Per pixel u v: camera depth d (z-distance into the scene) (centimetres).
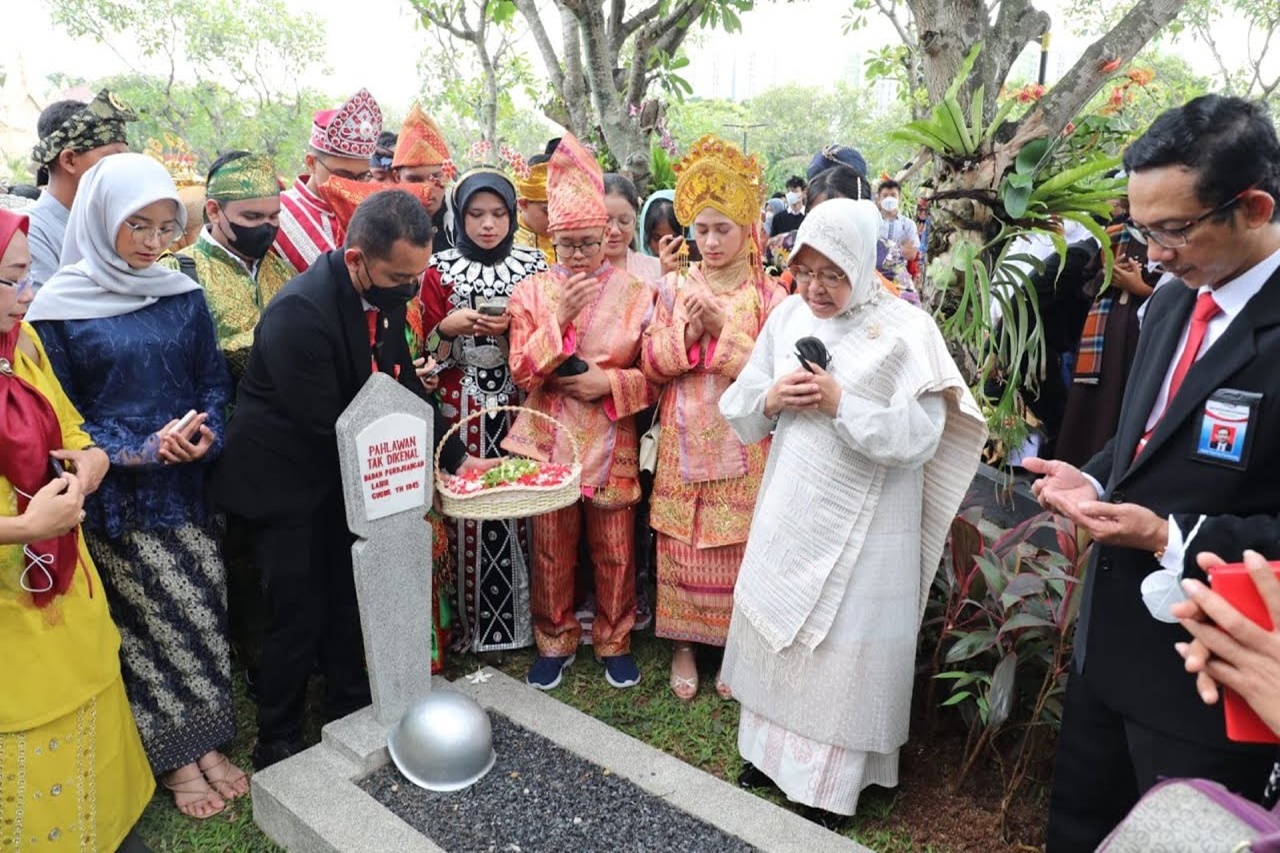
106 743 223
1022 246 398
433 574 312
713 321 281
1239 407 155
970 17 372
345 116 321
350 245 235
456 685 287
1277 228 156
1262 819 89
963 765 255
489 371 309
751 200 281
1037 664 252
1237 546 151
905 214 551
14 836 208
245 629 313
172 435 232
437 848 214
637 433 319
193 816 252
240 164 279
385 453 244
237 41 2153
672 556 301
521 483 260
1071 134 333
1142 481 170
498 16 630
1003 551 261
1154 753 174
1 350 201
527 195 355
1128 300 361
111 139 286
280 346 234
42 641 205
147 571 247
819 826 226
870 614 230
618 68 600
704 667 326
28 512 189
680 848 222
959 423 234
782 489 239
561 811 236
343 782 239
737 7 581
